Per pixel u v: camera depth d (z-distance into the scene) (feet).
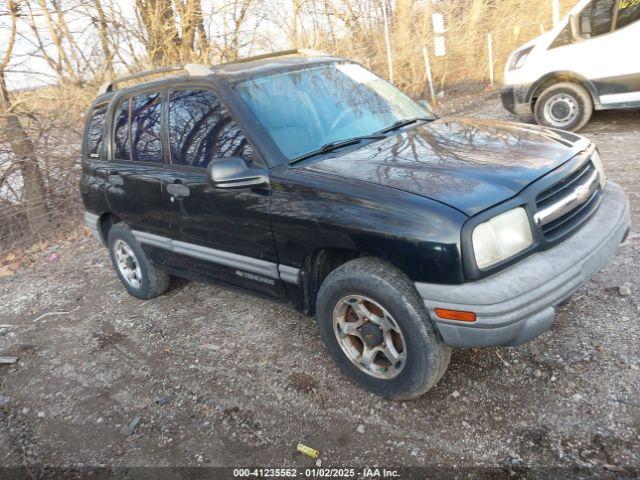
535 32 42.96
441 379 10.99
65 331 16.48
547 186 9.48
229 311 15.55
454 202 8.95
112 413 12.02
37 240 27.27
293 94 12.72
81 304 18.35
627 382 9.95
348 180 10.12
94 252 23.72
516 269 8.98
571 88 25.89
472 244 8.63
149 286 16.65
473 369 11.08
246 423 10.85
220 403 11.60
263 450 10.09
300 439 10.18
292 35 40.09
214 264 13.38
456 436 9.56
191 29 39.14
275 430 10.53
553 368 10.66
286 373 12.17
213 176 10.77
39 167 28.60
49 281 21.31
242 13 38.88
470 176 9.60
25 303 19.47
